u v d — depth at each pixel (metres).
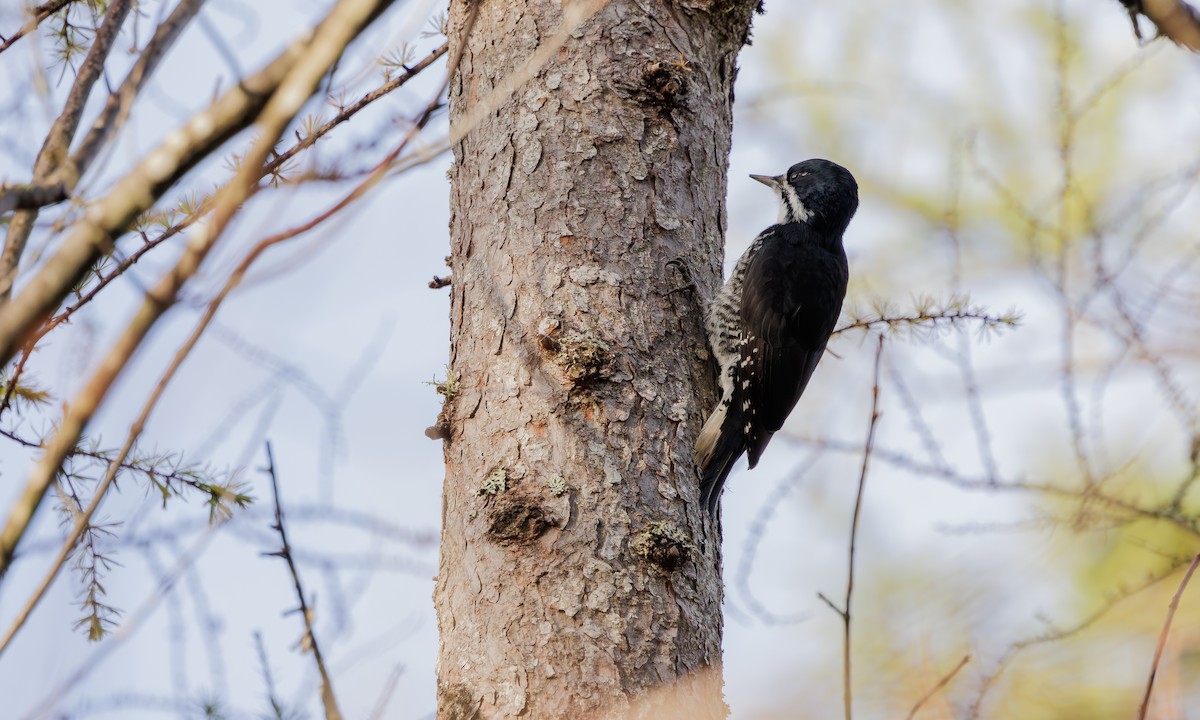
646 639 7.67
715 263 9.41
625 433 8.20
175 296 4.01
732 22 9.95
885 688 8.10
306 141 7.06
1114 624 8.27
